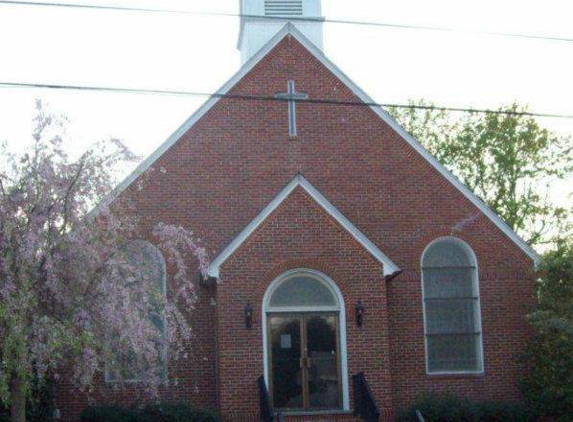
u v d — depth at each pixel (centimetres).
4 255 1761
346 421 2314
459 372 2588
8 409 2156
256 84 2669
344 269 2378
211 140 2614
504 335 2614
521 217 4694
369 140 2677
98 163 1867
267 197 2609
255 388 2312
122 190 2136
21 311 1702
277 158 2636
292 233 2373
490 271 2639
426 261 2636
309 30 2938
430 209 2655
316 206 2388
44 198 1812
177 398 2455
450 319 2616
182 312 2478
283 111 2664
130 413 2305
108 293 1811
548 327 2372
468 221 2658
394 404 2531
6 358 1712
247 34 2919
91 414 2314
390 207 2644
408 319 2583
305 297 2386
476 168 4753
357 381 2272
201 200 2575
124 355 1998
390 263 2395
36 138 1841
